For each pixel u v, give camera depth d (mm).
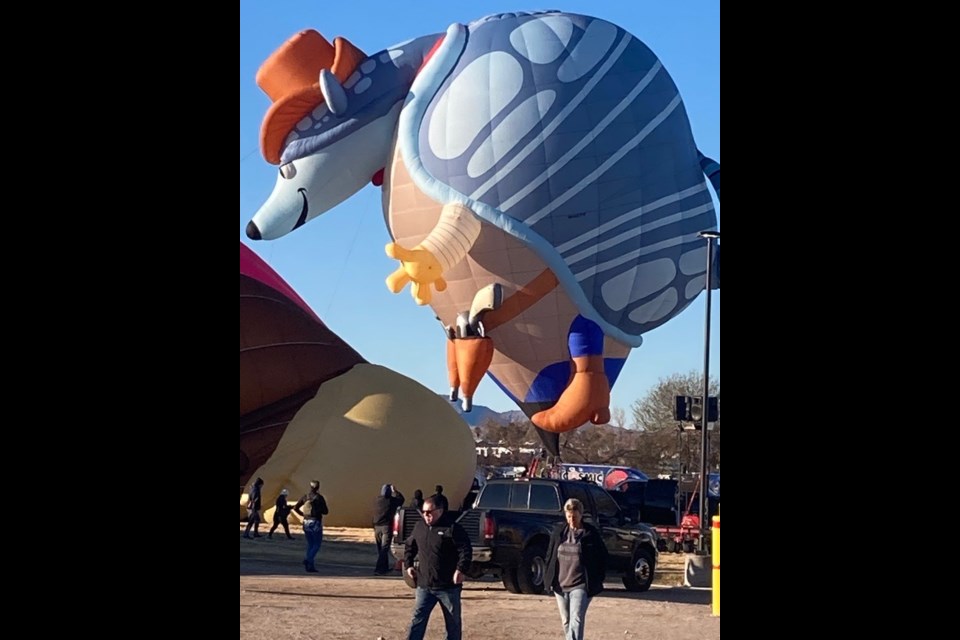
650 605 15758
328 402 32562
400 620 13547
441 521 9891
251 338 32188
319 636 12070
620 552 17672
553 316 35406
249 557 21781
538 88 34750
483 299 34375
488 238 34469
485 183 34281
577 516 10023
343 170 35906
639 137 35281
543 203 34344
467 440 33656
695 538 27719
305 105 35594
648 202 35406
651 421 84125
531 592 16484
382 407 32469
